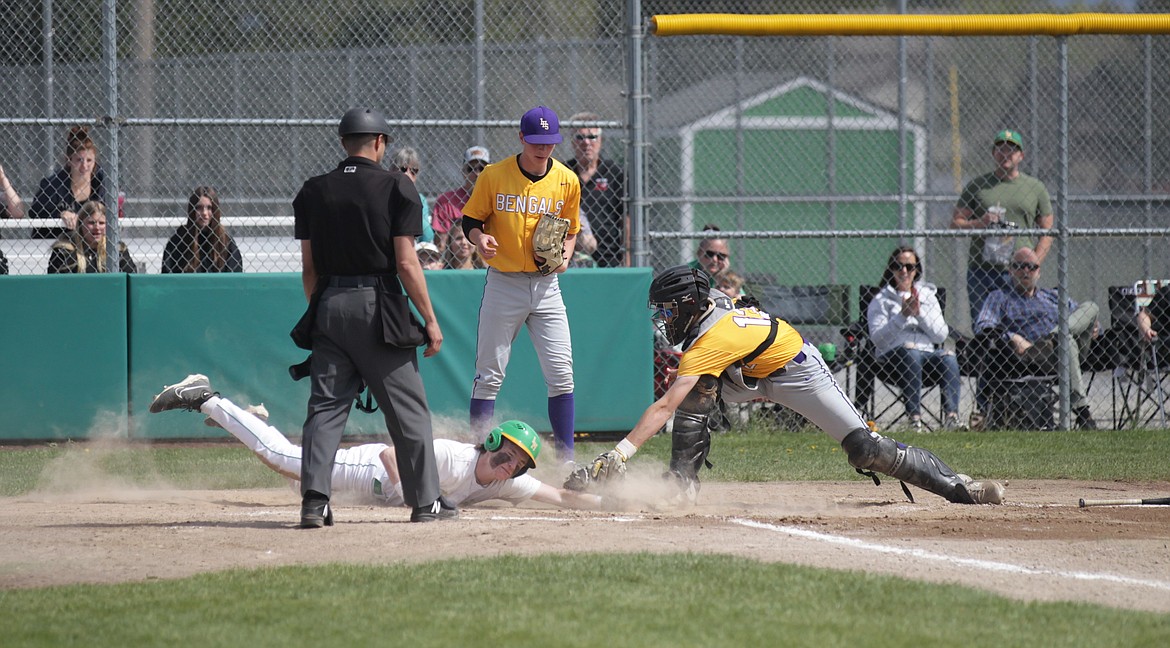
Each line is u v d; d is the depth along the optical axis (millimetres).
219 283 31766
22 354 31125
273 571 15297
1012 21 33438
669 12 55344
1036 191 36469
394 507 21859
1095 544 18000
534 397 32375
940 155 52750
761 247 52469
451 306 32156
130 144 46312
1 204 34500
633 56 32875
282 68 47438
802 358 21438
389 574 15086
